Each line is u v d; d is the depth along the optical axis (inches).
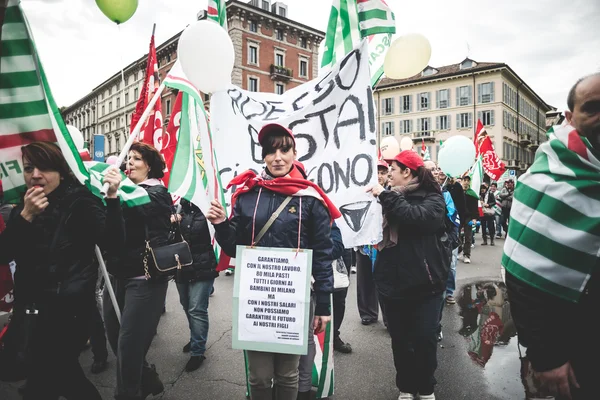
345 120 114.4
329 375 112.0
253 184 84.9
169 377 128.5
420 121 1811.0
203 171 106.3
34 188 74.0
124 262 97.4
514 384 122.9
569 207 54.6
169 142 156.3
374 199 107.8
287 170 85.3
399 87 1849.2
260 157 123.0
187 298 139.9
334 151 114.6
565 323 55.5
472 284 258.2
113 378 128.9
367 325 180.1
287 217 80.4
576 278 53.9
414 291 103.1
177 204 152.9
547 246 55.6
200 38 89.9
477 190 237.1
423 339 102.9
